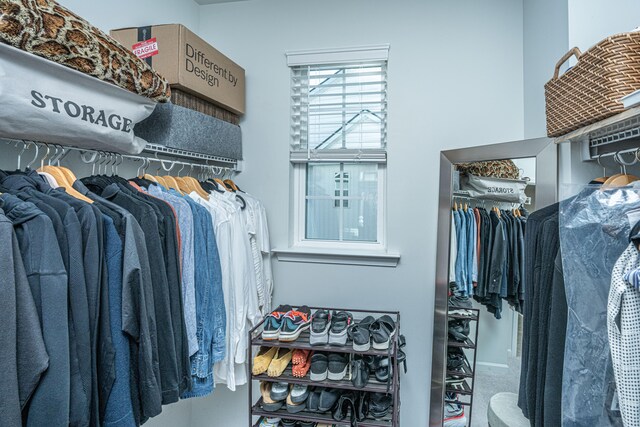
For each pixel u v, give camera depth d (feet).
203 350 3.96
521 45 5.26
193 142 4.76
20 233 2.27
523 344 3.67
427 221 5.55
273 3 6.07
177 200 3.92
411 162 5.61
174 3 5.67
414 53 5.58
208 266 4.10
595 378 2.52
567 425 2.66
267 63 6.11
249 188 6.22
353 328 4.68
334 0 5.84
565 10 3.83
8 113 2.48
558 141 3.69
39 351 2.16
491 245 4.84
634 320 2.11
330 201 6.33
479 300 4.95
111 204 3.05
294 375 4.60
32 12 2.49
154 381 2.97
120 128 3.38
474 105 5.40
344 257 5.78
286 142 6.06
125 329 2.79
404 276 5.65
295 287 6.01
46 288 2.25
